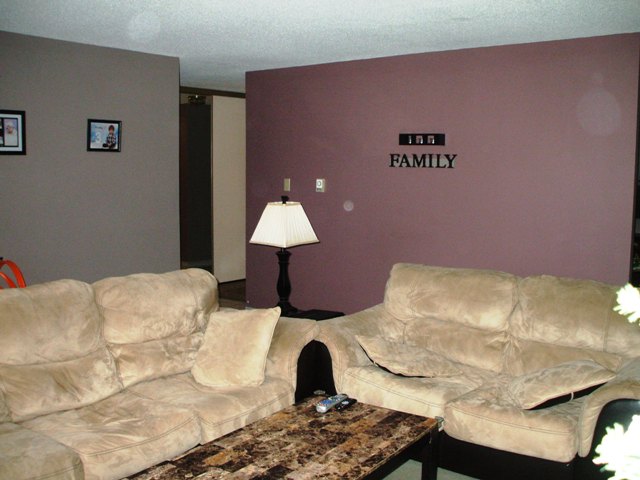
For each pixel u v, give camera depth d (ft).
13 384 8.67
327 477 6.88
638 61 13.07
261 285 20.48
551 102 14.24
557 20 12.08
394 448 7.61
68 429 8.43
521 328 10.85
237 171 25.64
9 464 7.06
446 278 11.91
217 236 25.21
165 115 17.31
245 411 9.48
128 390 9.96
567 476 8.70
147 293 10.65
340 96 17.88
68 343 9.36
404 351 10.85
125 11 11.98
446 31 13.32
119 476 7.95
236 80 22.12
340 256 18.37
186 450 8.78
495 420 9.06
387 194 17.17
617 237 13.65
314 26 13.03
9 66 14.19
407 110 16.53
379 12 11.69
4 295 9.06
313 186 18.78
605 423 8.26
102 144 16.05
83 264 15.99
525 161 14.71
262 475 6.89
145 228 17.25
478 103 15.28
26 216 14.82
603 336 10.05
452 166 15.84
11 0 11.25
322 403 8.79
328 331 11.03
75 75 15.34
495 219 15.30
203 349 10.57
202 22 12.82
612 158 13.56
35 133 14.78
